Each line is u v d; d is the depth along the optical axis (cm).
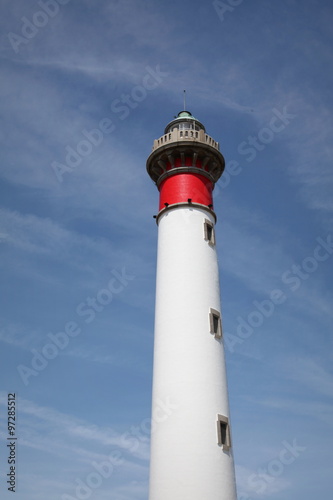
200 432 3384
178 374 3600
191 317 3816
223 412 3550
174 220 4272
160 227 4375
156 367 3756
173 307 3878
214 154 4616
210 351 3728
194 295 3909
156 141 4712
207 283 4019
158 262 4234
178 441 3366
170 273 4041
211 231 4331
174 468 3291
